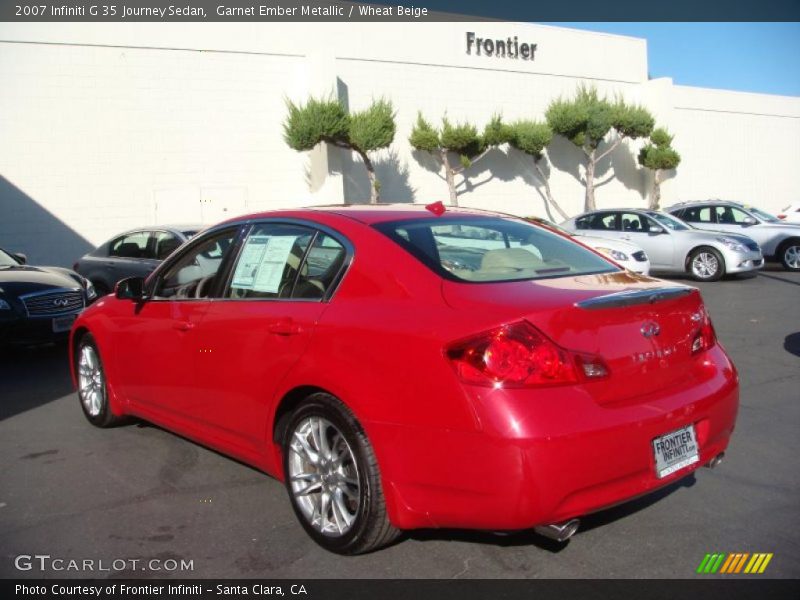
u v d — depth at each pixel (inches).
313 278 152.6
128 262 446.0
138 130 734.5
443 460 120.6
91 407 227.5
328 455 141.9
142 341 194.4
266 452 156.9
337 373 135.3
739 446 200.8
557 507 116.7
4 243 681.0
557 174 1071.6
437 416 120.7
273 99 806.5
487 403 116.5
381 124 788.6
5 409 256.5
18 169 683.4
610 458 119.5
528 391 117.2
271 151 807.7
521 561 138.6
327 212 162.9
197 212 769.6
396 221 155.8
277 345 150.1
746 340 351.3
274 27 802.8
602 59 1097.4
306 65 823.1
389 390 127.0
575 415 117.3
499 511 116.6
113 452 204.5
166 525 157.3
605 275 152.2
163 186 749.9
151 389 193.8
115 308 209.9
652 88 1132.5
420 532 150.7
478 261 146.6
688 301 142.6
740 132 1263.5
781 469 183.6
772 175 1325.0
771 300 488.7
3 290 329.4
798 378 275.7
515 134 935.7
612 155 1136.2
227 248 177.8
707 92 1206.3
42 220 694.5
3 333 323.0
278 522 157.8
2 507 168.2
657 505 162.7
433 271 136.5
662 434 127.6
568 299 126.9
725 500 165.0
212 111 771.4
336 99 780.6
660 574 133.3
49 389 285.1
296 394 148.4
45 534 153.9
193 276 188.2
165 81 746.2
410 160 929.5
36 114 687.1
